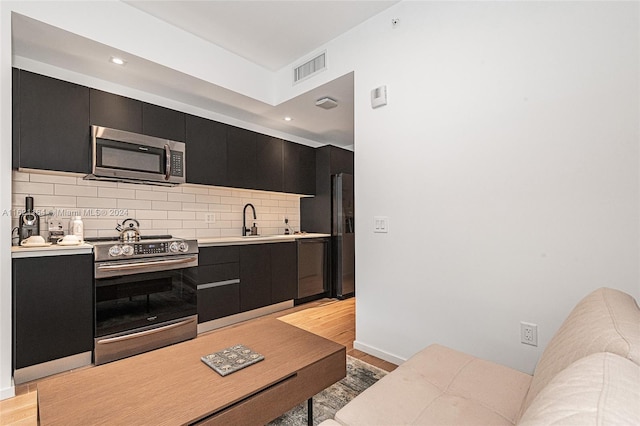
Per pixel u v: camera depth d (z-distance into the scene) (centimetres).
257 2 236
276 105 344
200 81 286
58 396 111
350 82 286
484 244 192
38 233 243
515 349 180
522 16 178
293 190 427
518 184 179
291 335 173
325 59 288
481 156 193
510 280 182
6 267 191
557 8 167
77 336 222
